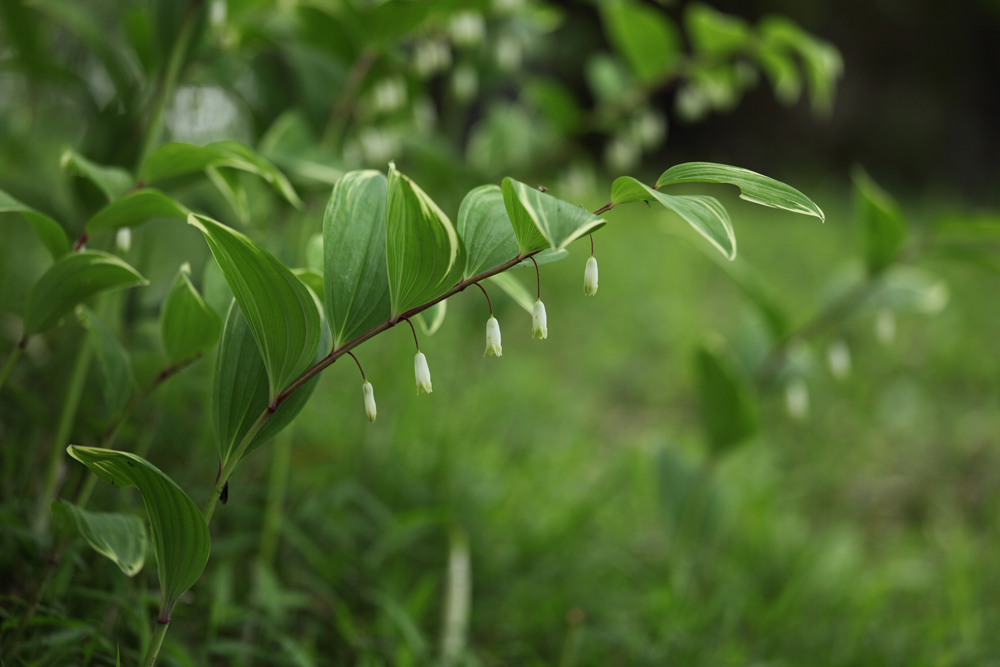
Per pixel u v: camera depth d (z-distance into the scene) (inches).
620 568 77.0
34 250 93.4
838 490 107.9
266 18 67.2
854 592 79.3
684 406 131.1
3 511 55.6
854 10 343.6
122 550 51.3
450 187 83.5
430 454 83.0
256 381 50.6
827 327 76.3
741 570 81.6
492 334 49.3
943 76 359.9
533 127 94.9
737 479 100.6
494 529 75.0
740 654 66.0
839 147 362.3
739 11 328.2
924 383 137.6
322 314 51.6
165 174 54.6
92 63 97.7
